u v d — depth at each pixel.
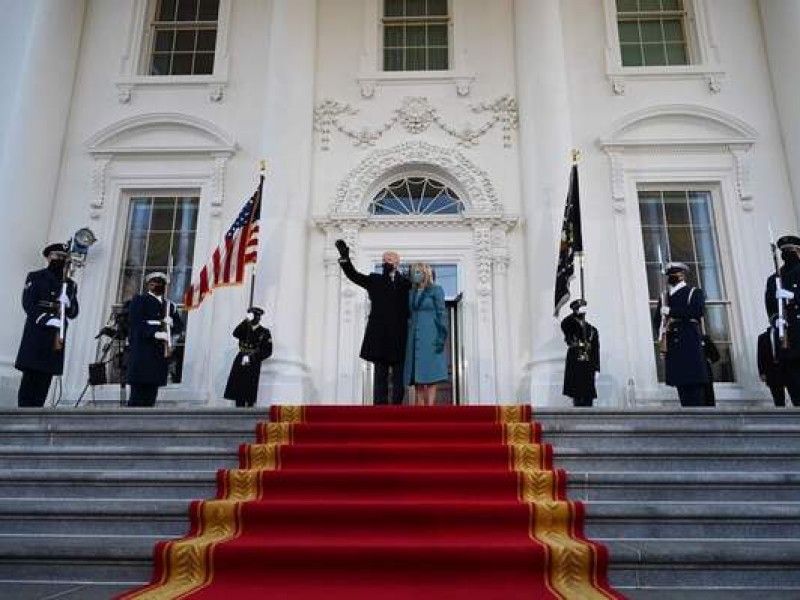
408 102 8.66
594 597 2.80
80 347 7.72
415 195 8.52
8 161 7.51
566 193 7.65
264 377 7.02
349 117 8.65
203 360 7.69
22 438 4.71
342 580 3.05
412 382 5.82
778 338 5.46
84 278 7.96
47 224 8.00
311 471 3.96
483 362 7.65
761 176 8.08
